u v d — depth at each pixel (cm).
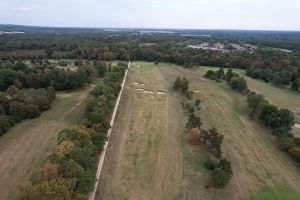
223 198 5709
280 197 5869
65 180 4844
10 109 8862
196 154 7288
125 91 12562
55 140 7669
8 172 6184
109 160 6800
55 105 10488
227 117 9950
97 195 5575
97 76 14700
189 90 12406
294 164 7094
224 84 14500
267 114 9269
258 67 16950
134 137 8062
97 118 7775
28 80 12431
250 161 7138
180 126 8931
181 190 5878
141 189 5850
